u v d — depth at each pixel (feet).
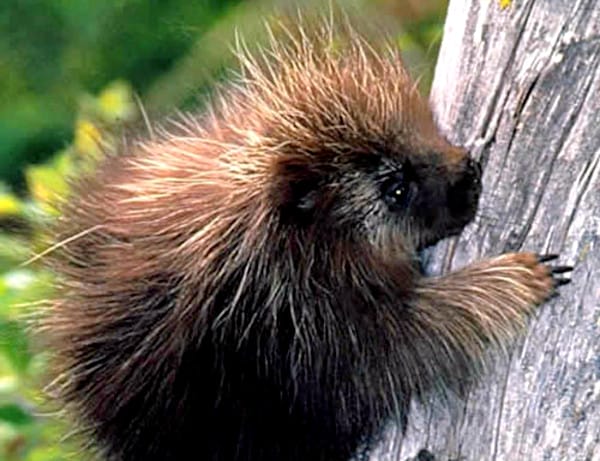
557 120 25.55
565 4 25.52
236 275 26.27
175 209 26.76
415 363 26.48
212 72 36.65
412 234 26.45
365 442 26.89
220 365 26.40
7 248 31.17
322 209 26.25
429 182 26.08
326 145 26.32
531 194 25.77
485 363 26.18
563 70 25.52
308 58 27.17
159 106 39.73
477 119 26.12
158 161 27.43
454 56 26.53
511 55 25.82
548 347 25.76
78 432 27.45
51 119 51.11
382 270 26.48
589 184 25.45
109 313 26.84
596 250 25.46
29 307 28.89
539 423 25.75
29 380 31.37
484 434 26.17
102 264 27.09
